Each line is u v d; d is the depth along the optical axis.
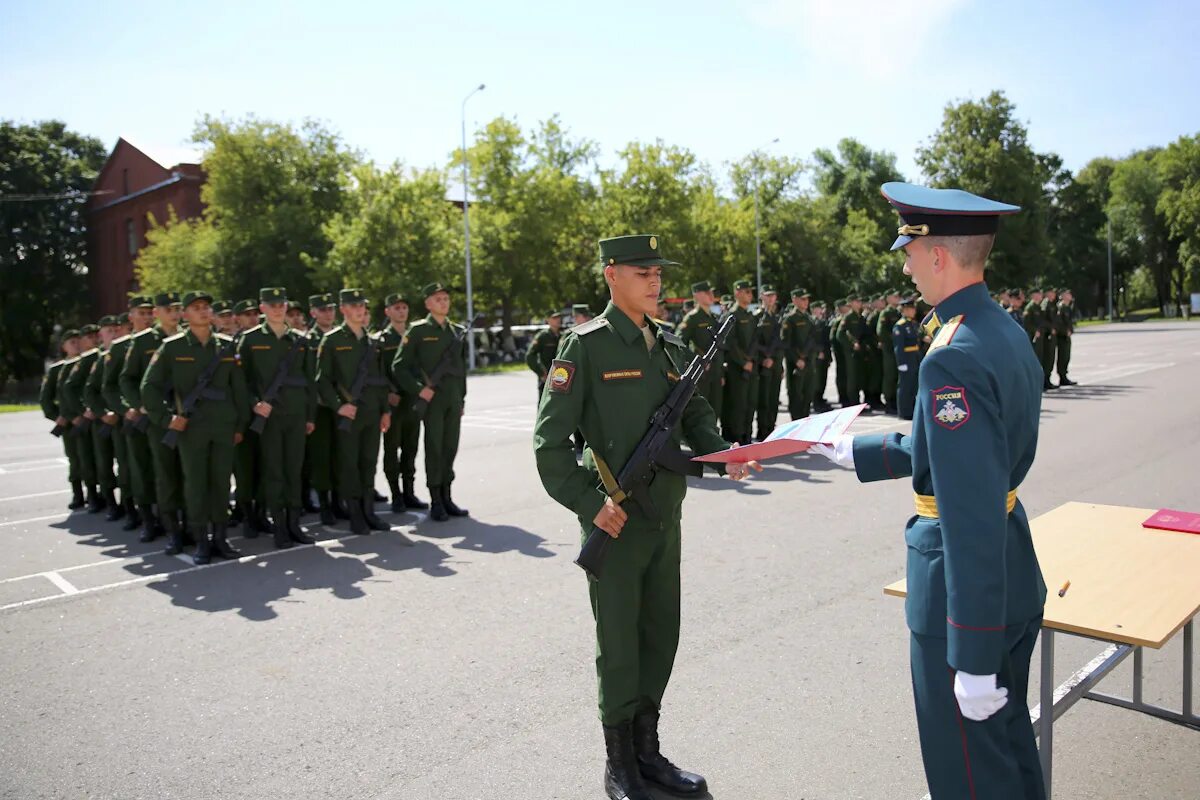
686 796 3.30
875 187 60.81
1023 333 2.32
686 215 41.97
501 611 5.45
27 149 48.81
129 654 5.00
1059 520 3.57
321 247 38.66
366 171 36.00
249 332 7.64
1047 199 67.25
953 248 2.26
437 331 8.16
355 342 7.96
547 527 7.66
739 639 4.81
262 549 7.43
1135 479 8.44
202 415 7.01
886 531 6.98
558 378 3.21
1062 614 2.56
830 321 17.67
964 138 50.62
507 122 40.75
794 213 49.03
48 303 50.28
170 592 6.20
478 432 14.01
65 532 8.38
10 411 23.05
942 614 2.27
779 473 9.67
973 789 2.27
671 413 3.23
